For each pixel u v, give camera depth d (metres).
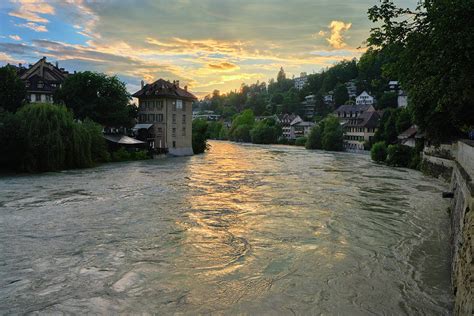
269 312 9.85
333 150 93.00
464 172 16.83
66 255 13.95
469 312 7.45
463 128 36.22
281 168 46.56
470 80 14.66
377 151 57.91
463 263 9.33
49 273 12.27
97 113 58.59
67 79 59.62
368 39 15.77
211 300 10.50
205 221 19.06
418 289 11.32
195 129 81.81
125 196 25.91
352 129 96.44
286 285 11.52
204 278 11.98
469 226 9.60
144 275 12.18
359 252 14.55
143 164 50.78
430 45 14.38
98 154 51.09
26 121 39.12
